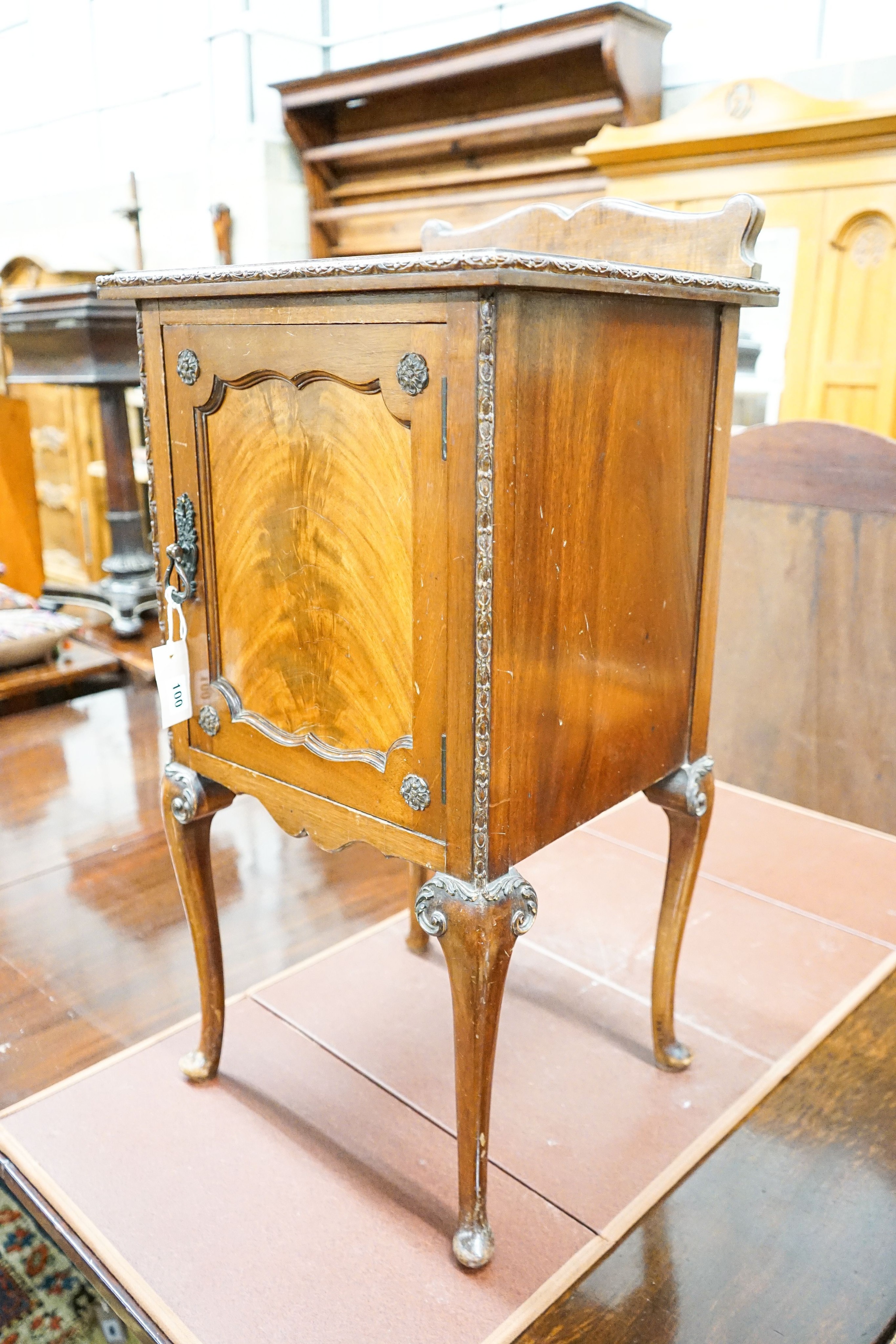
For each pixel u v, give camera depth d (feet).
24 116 17.29
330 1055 4.96
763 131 8.03
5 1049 5.10
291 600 3.74
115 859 7.18
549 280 2.82
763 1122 4.52
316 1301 3.60
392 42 12.50
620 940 5.96
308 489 3.53
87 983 5.69
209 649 4.15
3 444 12.78
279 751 3.98
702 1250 3.85
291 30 12.87
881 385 8.15
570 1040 5.07
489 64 9.98
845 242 8.06
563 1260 3.78
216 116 13.21
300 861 7.18
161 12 13.70
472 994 3.44
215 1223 3.94
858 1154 4.34
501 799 3.35
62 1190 4.09
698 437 3.92
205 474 3.91
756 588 7.84
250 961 5.85
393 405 3.15
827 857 7.02
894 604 7.12
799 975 5.62
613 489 3.51
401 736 3.54
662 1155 4.31
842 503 7.23
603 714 3.79
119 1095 4.66
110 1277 3.71
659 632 4.00
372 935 6.07
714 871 6.82
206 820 4.49
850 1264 3.80
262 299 3.44
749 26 9.37
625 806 7.91
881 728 7.37
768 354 8.76
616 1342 3.46
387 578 3.39
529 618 3.27
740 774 8.32
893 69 8.57
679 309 3.63
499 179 10.93
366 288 2.98
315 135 12.50
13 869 7.03
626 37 9.15
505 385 2.92
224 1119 4.51
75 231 16.56
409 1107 4.60
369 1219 3.97
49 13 15.87
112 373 11.57
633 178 9.18
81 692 11.23
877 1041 5.07
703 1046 5.02
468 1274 3.71
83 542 16.40
